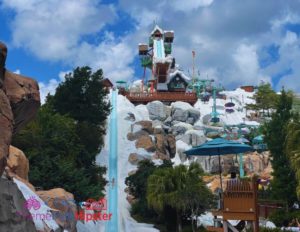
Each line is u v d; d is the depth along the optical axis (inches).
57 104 2559.1
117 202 2230.6
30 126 1711.4
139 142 2994.6
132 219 2023.9
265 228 1167.6
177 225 1780.3
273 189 1831.9
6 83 550.9
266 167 2851.9
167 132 3341.5
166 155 3058.6
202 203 1685.5
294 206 1838.1
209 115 3769.7
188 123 3602.4
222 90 4781.0
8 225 506.3
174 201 1644.9
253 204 763.4
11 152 1099.9
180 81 4330.7
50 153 1711.4
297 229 1294.3
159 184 1678.2
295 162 1305.4
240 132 3314.5
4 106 476.4
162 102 3939.5
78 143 2080.5
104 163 2728.8
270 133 1930.4
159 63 4254.4
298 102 3373.5
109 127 3189.0
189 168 1711.4
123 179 2564.0
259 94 4306.1
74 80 2596.0
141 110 3590.1
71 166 1647.4
